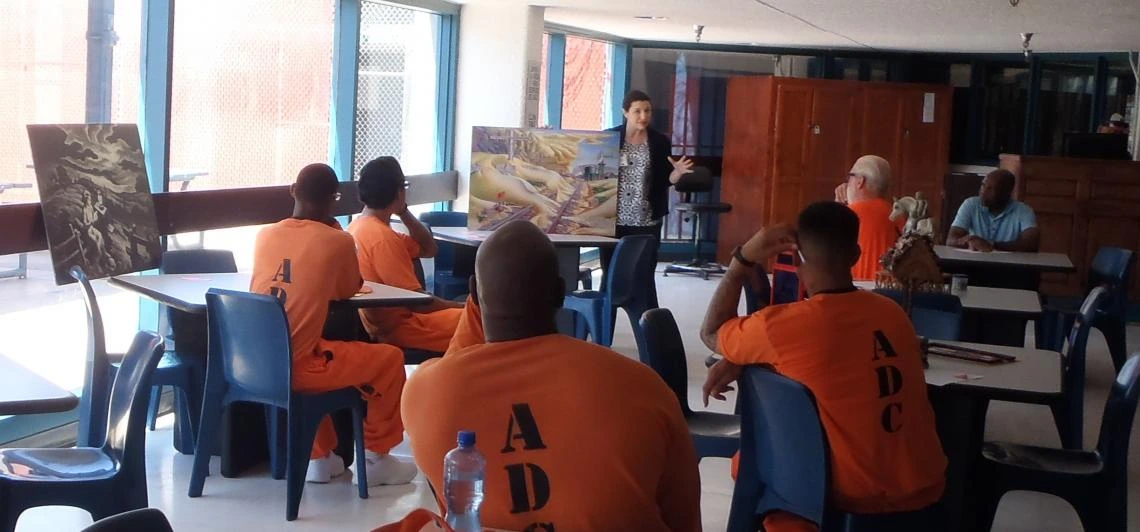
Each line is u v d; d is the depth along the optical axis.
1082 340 5.41
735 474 3.61
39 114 5.21
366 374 4.59
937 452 3.17
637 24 10.48
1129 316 10.28
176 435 5.22
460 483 2.03
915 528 3.41
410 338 5.32
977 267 7.04
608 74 12.73
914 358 3.18
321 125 7.50
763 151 12.16
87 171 4.91
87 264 4.80
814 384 3.07
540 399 2.14
